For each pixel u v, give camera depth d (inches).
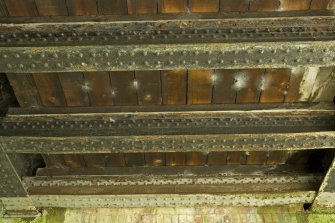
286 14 111.9
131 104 139.8
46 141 140.3
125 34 114.0
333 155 145.8
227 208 174.6
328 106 137.0
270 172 166.9
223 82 130.1
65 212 175.6
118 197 167.8
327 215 171.6
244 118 137.7
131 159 165.8
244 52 110.5
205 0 109.3
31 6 110.9
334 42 107.8
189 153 160.9
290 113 136.8
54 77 128.3
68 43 113.8
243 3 110.5
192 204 171.5
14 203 170.6
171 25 112.5
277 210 173.2
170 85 131.4
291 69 125.7
